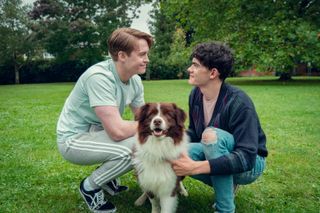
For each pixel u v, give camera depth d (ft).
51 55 120.57
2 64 120.16
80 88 11.37
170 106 10.75
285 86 63.77
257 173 11.02
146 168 10.58
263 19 68.54
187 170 10.16
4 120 30.73
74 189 13.85
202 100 11.32
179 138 10.62
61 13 111.34
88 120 11.69
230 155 9.79
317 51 63.77
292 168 16.24
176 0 73.77
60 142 11.72
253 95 48.19
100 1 112.27
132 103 12.86
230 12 69.62
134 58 11.10
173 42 118.11
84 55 112.78
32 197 13.01
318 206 12.26
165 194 10.76
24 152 19.53
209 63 10.23
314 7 70.64
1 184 14.42
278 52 62.23
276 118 29.43
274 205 12.32
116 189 13.44
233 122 10.23
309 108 35.09
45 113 35.14
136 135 10.96
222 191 10.44
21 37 117.39
